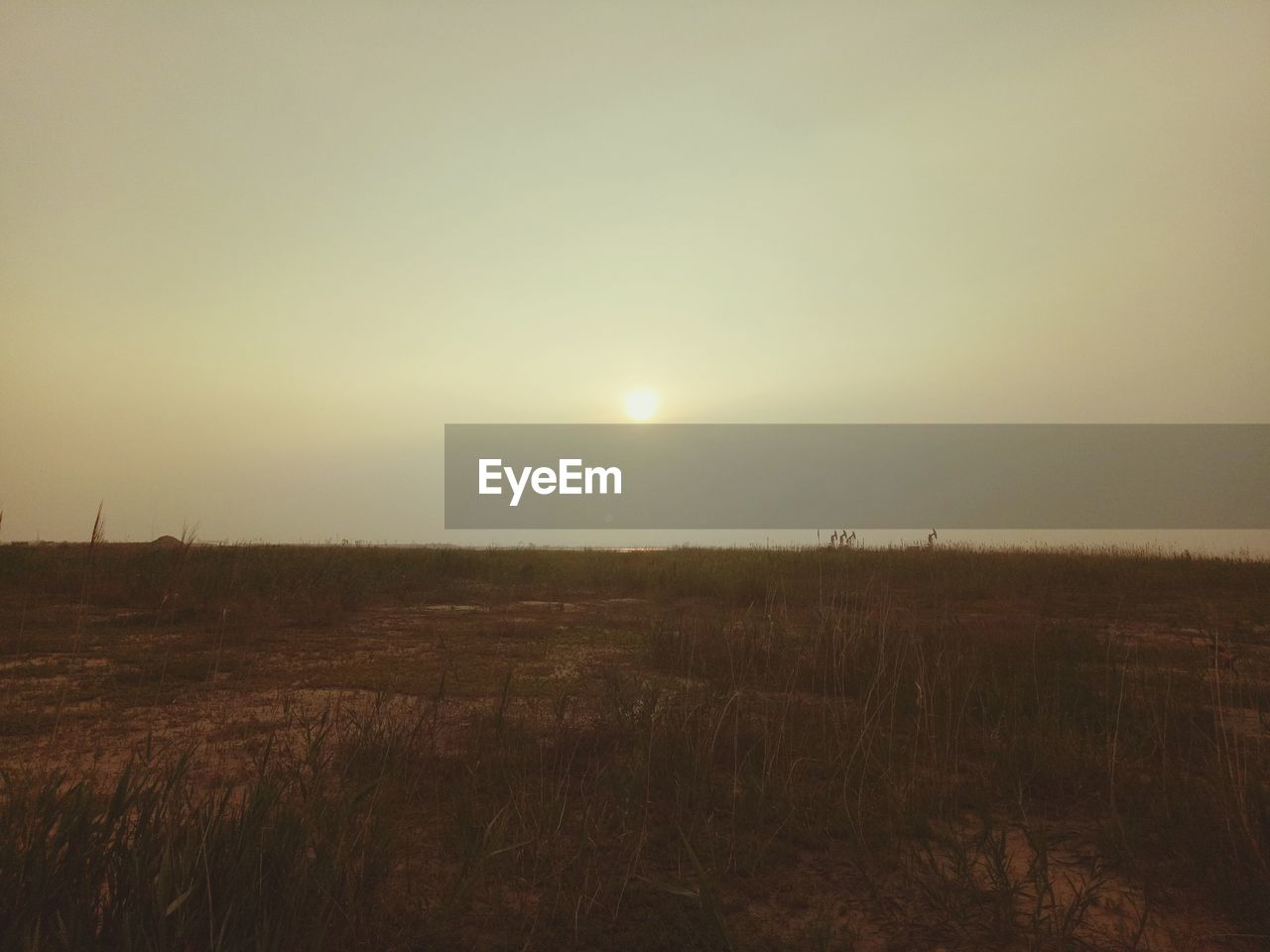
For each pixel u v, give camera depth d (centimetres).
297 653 835
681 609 1134
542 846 340
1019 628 871
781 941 278
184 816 299
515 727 499
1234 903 296
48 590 1258
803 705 574
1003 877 298
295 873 272
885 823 373
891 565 1770
